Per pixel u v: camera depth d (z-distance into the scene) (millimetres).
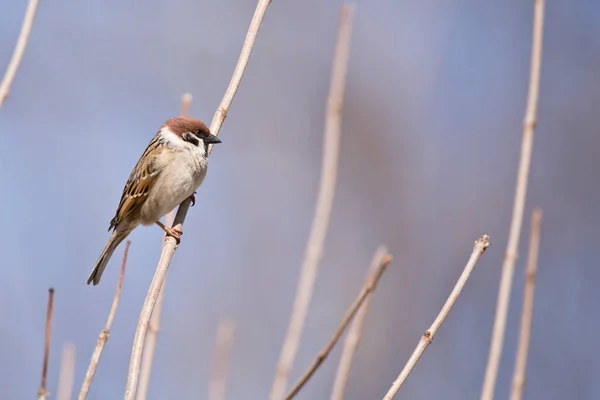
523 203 7000
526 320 6844
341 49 7465
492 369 6594
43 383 5812
